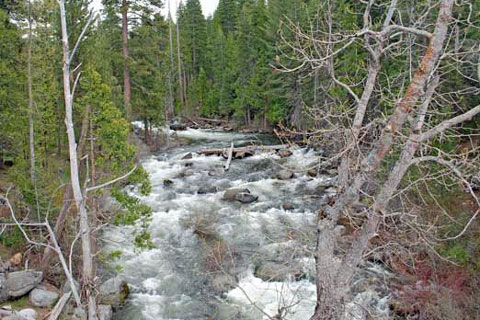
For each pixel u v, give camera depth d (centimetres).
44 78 1720
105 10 2234
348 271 528
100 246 1380
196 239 1470
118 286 1123
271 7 3456
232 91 4388
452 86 1183
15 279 1041
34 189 1281
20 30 1655
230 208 1767
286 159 2488
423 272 983
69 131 501
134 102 2659
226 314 1032
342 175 551
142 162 2577
